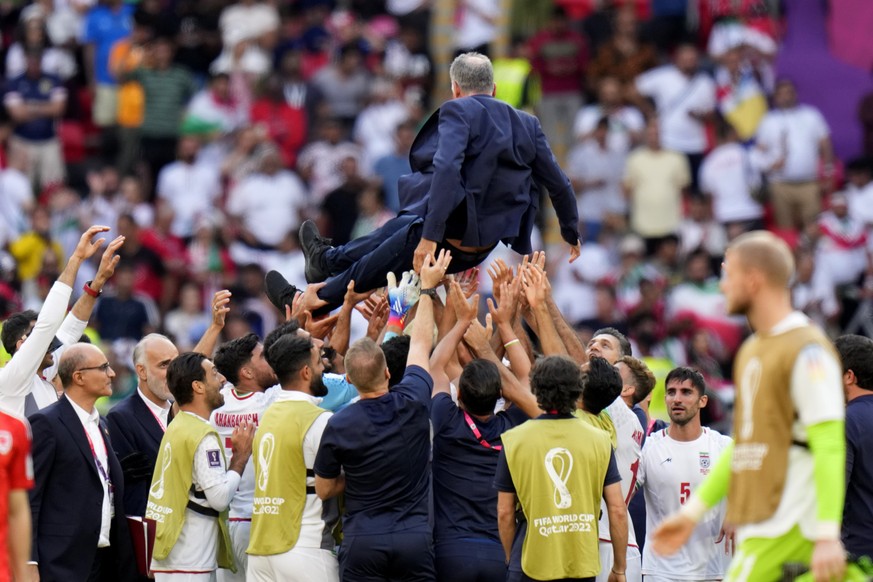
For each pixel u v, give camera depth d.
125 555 28.81
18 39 70.69
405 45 75.06
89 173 70.31
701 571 29.17
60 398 28.45
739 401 20.16
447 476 27.44
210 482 27.88
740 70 69.00
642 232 64.38
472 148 26.45
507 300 28.52
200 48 72.88
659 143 65.00
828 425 19.08
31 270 60.84
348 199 64.38
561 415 26.09
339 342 29.81
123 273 56.69
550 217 68.81
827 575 18.58
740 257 20.08
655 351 55.34
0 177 64.38
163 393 30.30
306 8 77.06
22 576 24.05
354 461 26.27
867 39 73.12
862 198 64.38
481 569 26.73
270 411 27.39
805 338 19.55
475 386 26.97
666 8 73.50
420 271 26.53
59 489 27.89
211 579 28.34
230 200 65.12
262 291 59.72
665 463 29.56
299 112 70.31
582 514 25.66
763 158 65.06
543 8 71.50
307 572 26.73
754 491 19.75
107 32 72.81
